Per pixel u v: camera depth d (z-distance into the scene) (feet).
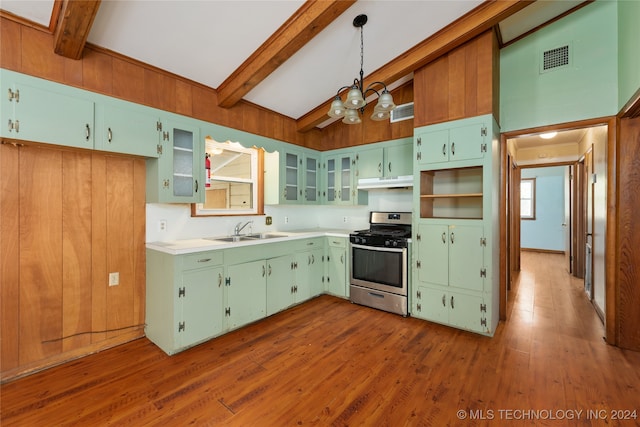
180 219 9.40
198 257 7.76
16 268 6.48
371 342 8.09
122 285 8.09
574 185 15.42
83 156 7.39
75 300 7.31
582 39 8.11
